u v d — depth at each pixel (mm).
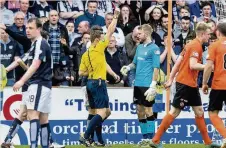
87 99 22906
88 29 27031
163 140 26094
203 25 20703
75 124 25438
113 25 22641
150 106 23266
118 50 26672
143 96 23047
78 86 26062
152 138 22781
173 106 21188
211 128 26281
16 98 24734
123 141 25734
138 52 23188
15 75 25375
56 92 25250
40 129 19828
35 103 18828
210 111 20266
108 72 24531
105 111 22406
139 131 25875
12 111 24719
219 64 20000
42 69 18906
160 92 25375
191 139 26297
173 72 21359
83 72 22484
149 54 22891
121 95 25734
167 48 25562
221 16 25797
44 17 26922
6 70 23812
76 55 26625
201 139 26391
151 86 22531
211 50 20016
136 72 23234
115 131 25703
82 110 25500
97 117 22188
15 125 20828
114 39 26344
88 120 23375
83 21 27078
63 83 26531
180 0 28781
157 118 25812
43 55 18641
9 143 20828
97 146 23344
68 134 25391
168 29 25328
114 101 25688
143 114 23484
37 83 18844
